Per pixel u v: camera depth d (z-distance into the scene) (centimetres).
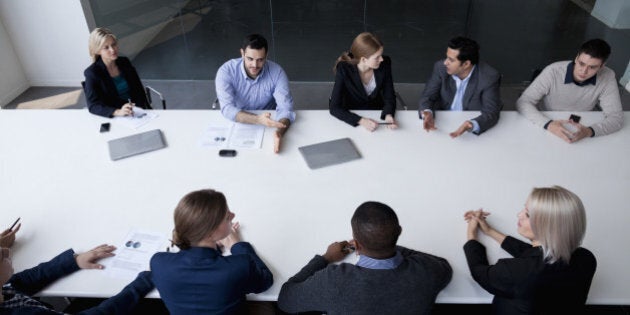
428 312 129
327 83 447
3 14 396
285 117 239
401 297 122
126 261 156
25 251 162
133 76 291
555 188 129
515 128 234
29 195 188
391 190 188
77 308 169
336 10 417
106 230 170
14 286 143
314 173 199
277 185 192
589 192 186
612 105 242
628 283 146
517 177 196
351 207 179
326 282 126
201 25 425
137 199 185
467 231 166
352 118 236
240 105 274
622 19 409
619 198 182
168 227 171
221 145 221
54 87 443
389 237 122
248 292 140
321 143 221
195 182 195
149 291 145
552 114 246
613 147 217
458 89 264
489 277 138
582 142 221
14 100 421
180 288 130
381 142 222
